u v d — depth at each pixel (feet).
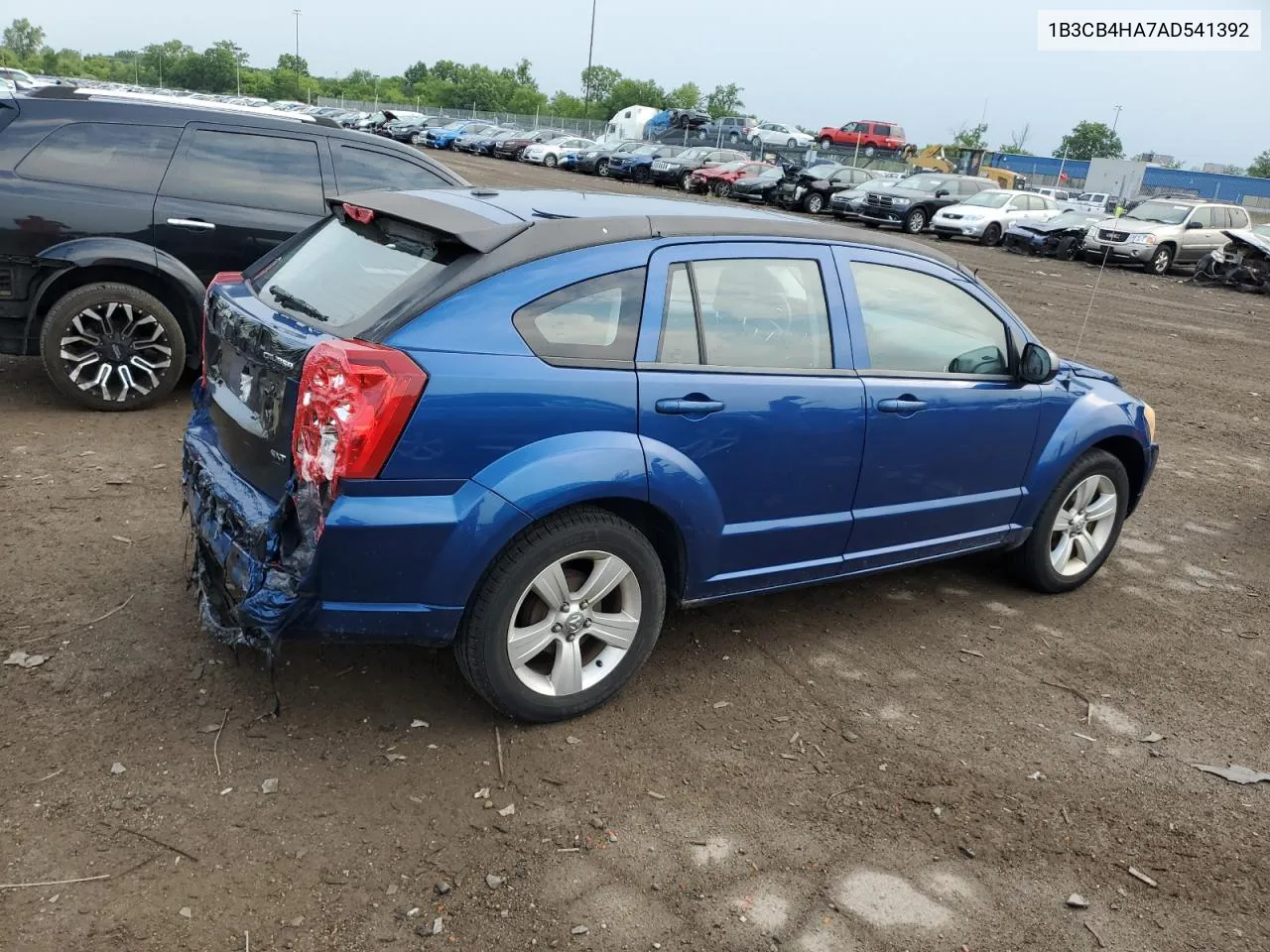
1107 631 16.16
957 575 17.92
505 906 9.09
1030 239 88.53
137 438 20.15
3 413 20.86
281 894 8.98
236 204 22.00
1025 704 13.57
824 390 12.94
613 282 11.43
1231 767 12.50
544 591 11.27
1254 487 25.26
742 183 114.73
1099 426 16.53
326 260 12.05
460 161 140.46
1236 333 52.44
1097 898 9.97
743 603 15.83
